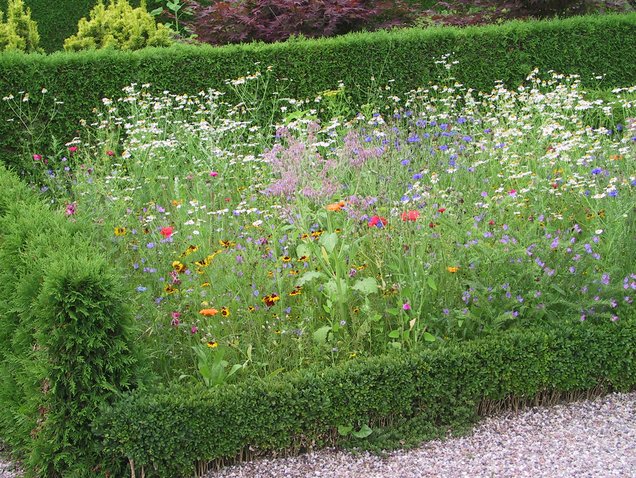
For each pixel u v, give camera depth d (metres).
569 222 5.30
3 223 4.71
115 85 8.23
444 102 8.18
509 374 4.19
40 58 7.95
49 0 12.25
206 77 8.53
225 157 6.70
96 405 3.59
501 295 4.40
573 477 3.68
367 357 4.12
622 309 4.52
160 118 7.69
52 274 3.54
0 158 7.92
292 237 4.94
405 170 5.73
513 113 7.12
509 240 4.55
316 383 3.88
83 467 3.61
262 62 8.63
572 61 9.47
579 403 4.40
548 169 5.94
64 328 3.54
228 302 4.35
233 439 3.77
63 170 7.25
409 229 4.51
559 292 4.48
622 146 6.69
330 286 4.39
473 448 3.98
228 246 4.70
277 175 6.34
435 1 13.21
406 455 3.93
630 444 3.95
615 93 8.95
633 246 4.78
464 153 6.39
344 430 3.95
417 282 4.27
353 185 5.78
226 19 10.42
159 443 3.62
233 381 4.08
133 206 5.95
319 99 8.19
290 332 4.23
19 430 3.77
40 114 8.02
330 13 10.20
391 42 8.86
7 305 4.01
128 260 4.96
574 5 11.45
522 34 9.23
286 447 3.90
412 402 4.11
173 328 4.31
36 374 3.57
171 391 3.76
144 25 10.72
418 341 4.29
